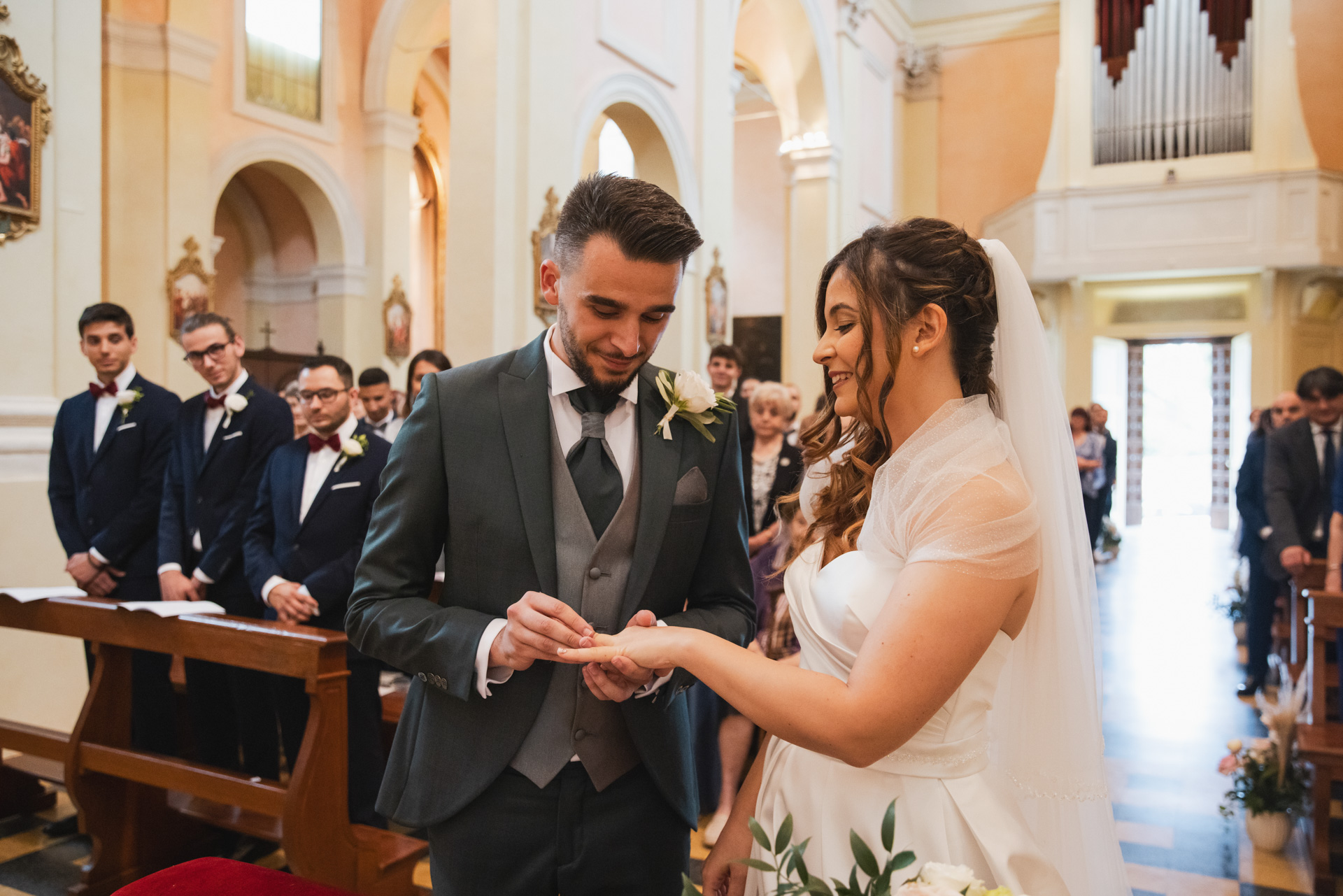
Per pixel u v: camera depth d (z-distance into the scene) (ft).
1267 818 11.10
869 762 3.61
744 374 50.34
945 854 4.02
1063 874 4.72
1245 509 17.66
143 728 11.66
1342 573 13.33
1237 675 19.40
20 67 13.64
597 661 4.14
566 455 5.10
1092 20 42.68
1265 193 39.65
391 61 37.14
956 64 47.47
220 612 9.67
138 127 28.27
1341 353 42.70
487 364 5.27
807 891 3.55
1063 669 4.47
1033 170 46.03
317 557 10.95
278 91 34.12
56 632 10.15
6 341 13.61
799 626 4.58
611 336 4.60
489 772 4.84
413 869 9.19
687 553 5.21
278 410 12.25
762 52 37.58
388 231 37.55
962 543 3.68
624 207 4.39
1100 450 32.86
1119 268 41.70
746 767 11.83
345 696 8.57
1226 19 40.65
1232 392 45.70
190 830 10.46
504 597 4.95
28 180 13.83
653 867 5.14
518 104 20.65
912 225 4.25
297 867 8.16
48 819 11.39
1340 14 41.91
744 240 50.75
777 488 12.19
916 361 4.18
